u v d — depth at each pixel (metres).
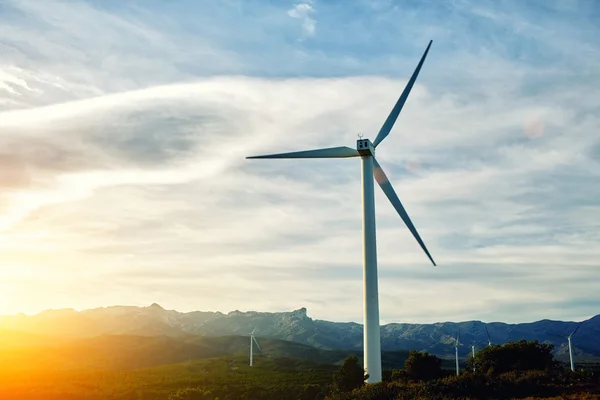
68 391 117.88
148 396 112.00
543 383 56.03
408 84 75.88
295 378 133.38
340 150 70.56
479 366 73.62
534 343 74.31
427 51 76.38
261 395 107.38
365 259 66.31
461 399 51.84
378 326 64.31
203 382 130.00
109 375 155.75
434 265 73.44
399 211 72.25
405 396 55.22
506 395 52.91
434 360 83.00
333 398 60.34
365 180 68.81
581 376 57.91
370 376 63.41
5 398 110.81
